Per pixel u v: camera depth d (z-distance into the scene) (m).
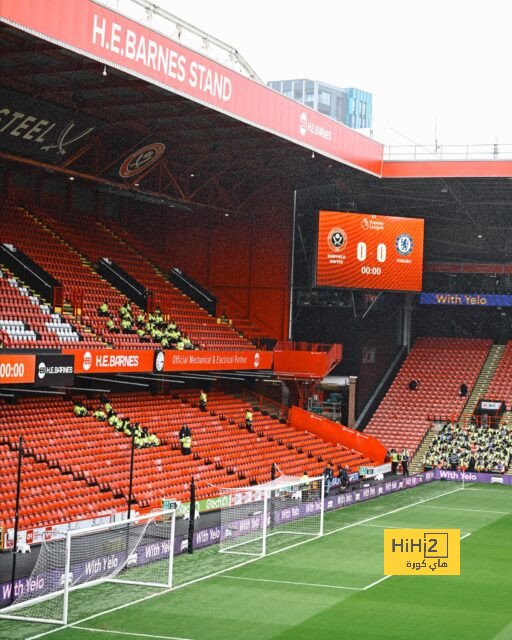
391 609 27.02
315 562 33.44
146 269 58.59
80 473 38.84
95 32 34.22
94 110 44.97
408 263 61.59
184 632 23.94
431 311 74.94
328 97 158.50
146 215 63.88
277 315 62.59
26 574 29.06
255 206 62.66
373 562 33.66
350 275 60.19
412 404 66.69
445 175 56.03
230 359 52.62
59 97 42.66
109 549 30.86
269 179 60.50
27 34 33.53
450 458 59.59
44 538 29.75
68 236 55.06
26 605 26.12
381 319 68.00
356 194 62.22
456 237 69.62
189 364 48.94
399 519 43.41
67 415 43.75
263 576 30.94
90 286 51.69
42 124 43.31
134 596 27.75
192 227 63.78
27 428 40.41
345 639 23.70
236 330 59.88
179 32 40.12
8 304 43.88
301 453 54.31
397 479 54.16
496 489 54.88
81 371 41.19
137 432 44.56
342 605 27.31
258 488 35.69
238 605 26.98
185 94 39.16
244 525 37.72
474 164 55.72
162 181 55.94
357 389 64.38
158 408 50.88
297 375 57.81
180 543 34.47
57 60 37.62
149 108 44.56
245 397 61.50
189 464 45.59
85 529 26.36
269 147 51.31
